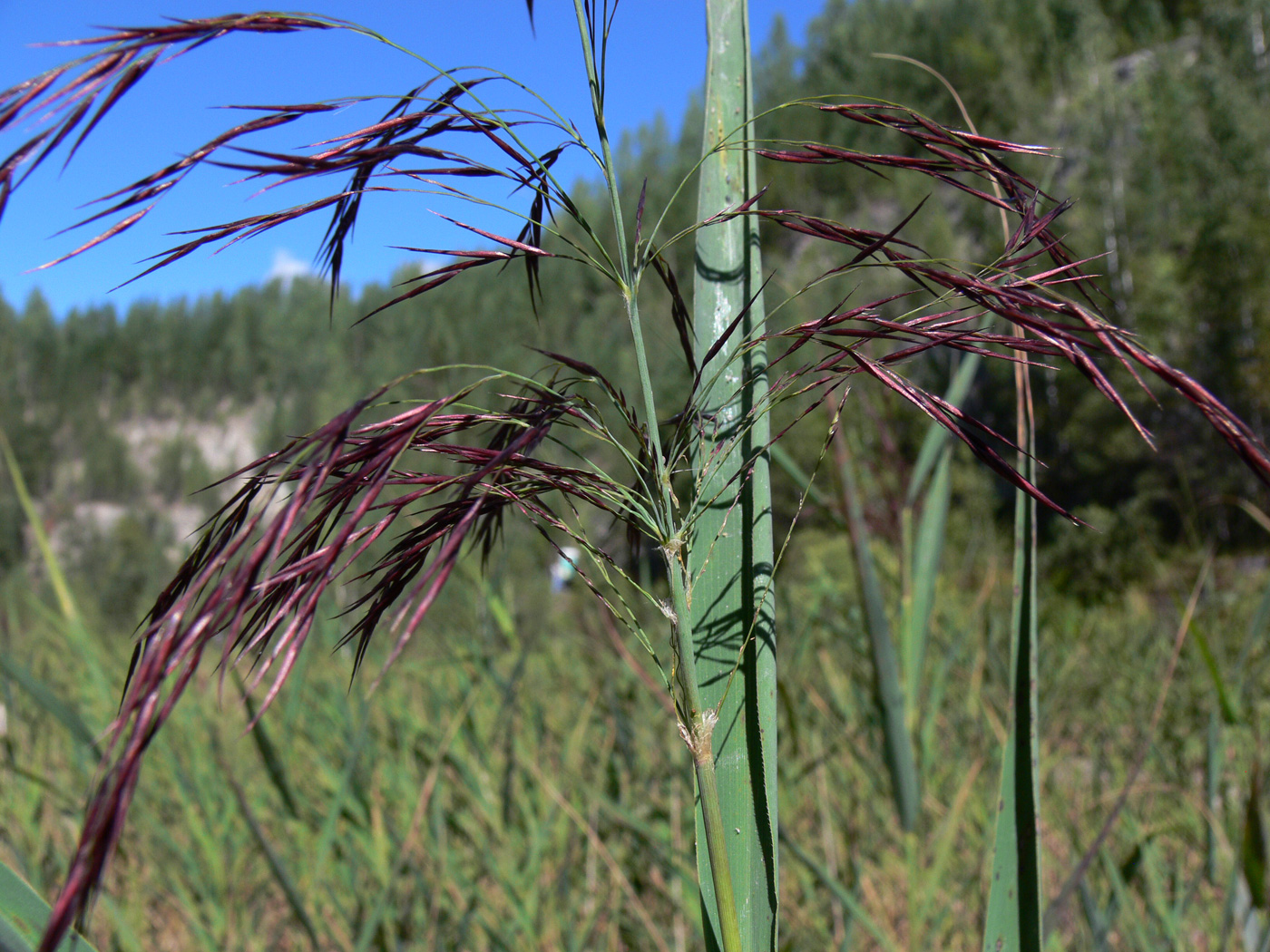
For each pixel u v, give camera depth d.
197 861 0.78
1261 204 9.53
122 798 0.18
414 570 0.26
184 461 39.06
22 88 0.20
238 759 0.91
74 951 0.26
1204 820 0.71
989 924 0.34
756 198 0.28
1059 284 0.27
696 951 0.62
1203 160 10.80
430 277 0.29
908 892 0.56
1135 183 11.58
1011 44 19.22
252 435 40.16
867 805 0.79
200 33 0.22
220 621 0.19
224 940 0.67
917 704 0.59
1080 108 13.62
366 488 0.23
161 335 46.66
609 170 0.28
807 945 0.64
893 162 0.28
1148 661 1.44
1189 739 1.08
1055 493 9.10
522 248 0.28
